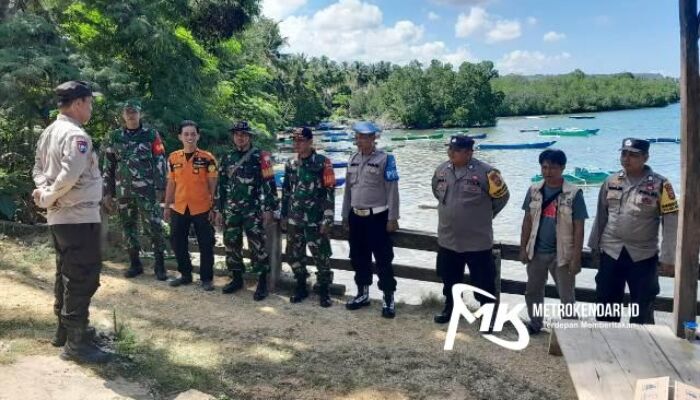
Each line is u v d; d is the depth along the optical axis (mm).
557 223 4539
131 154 5711
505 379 3988
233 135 5441
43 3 10500
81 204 3473
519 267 10898
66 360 3674
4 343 3861
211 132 12352
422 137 49156
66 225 3455
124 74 9484
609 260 4438
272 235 5762
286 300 5570
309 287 5926
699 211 3535
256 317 5059
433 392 3789
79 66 8914
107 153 5793
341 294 5836
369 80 105375
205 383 3725
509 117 85625
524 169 27047
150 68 11914
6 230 6930
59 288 3787
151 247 6605
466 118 68312
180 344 4359
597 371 3186
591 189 20438
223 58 17438
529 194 4734
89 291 3609
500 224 15016
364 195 5035
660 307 5016
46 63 7742
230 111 16641
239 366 4047
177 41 12141
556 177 4531
